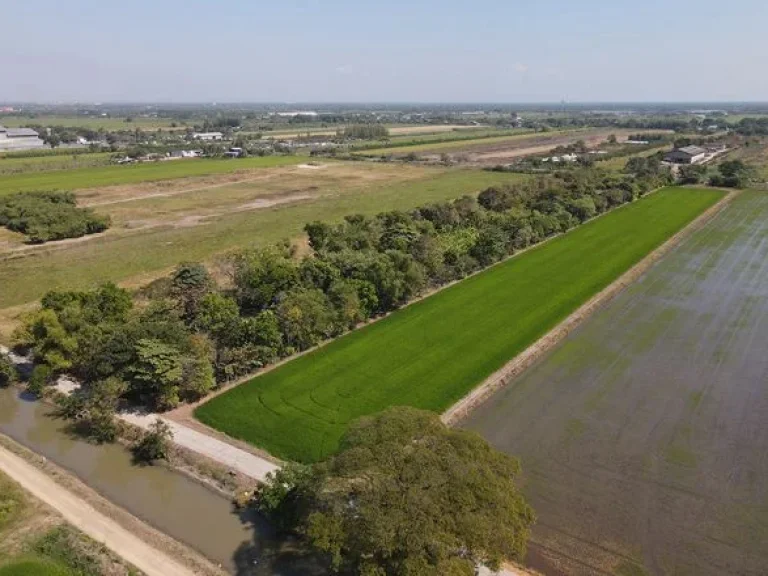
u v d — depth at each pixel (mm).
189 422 42188
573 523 32125
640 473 36438
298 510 30453
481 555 24812
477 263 76000
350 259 63094
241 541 31344
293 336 52406
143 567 29297
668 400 45000
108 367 43906
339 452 28422
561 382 47875
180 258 81812
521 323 58719
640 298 66625
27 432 42844
